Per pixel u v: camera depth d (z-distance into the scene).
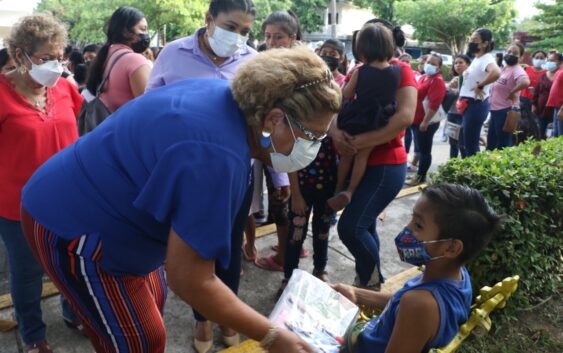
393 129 2.58
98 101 2.93
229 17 2.55
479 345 2.64
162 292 1.94
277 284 3.26
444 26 28.08
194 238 1.24
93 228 1.45
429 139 5.77
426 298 1.54
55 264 1.54
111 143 1.43
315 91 1.36
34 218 1.54
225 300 1.34
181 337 2.69
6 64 2.89
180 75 2.75
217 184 1.24
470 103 5.83
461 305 1.62
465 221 1.57
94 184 1.43
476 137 5.96
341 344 1.60
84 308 1.64
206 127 1.28
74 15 18.97
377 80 2.57
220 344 2.64
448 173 3.02
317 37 33.97
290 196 2.96
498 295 1.59
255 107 1.34
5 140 2.14
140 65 2.91
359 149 2.65
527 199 2.83
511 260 2.81
